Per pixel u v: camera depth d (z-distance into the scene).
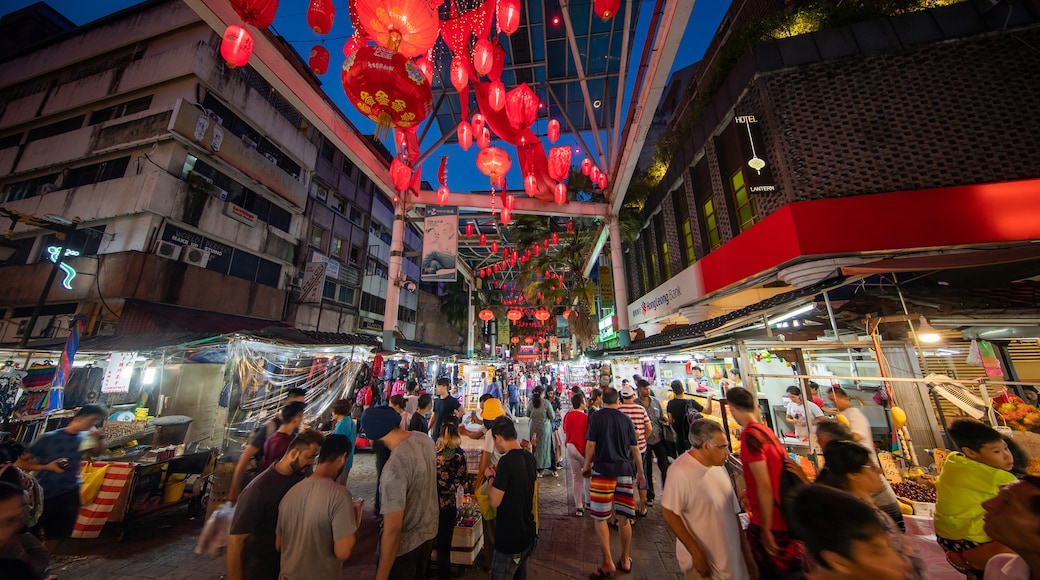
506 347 35.22
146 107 13.66
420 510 2.82
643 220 15.79
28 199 13.88
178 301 12.42
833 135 7.42
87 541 4.60
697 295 10.53
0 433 6.40
